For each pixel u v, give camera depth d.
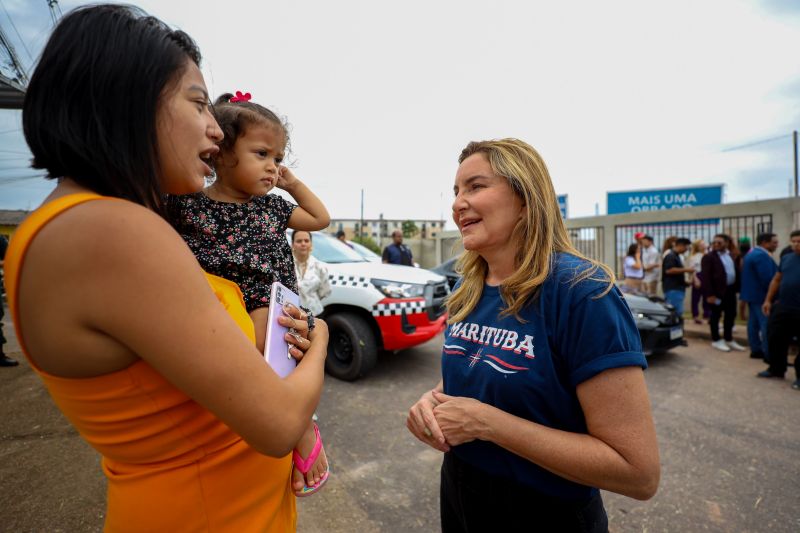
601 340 0.95
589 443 0.96
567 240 1.15
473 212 1.17
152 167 0.66
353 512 2.33
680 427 3.49
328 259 5.01
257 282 1.22
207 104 0.77
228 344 0.62
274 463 0.88
